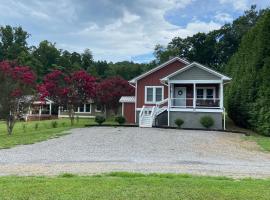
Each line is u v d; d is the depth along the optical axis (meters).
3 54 87.25
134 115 33.12
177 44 74.25
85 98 30.64
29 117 46.22
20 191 6.41
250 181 7.80
